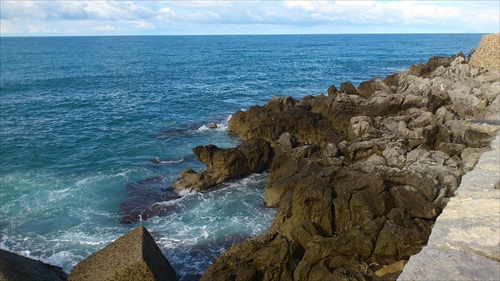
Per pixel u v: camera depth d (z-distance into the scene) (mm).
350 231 14773
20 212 20875
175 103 47719
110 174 25828
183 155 29406
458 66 39906
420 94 32750
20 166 27078
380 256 14320
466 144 22453
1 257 12789
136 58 116438
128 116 41094
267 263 13945
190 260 16750
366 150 22172
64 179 25016
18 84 61750
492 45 39844
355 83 63375
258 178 24469
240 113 33812
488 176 8289
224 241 18109
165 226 19422
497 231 6199
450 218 6852
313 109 33531
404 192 17234
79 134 34688
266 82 64625
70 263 16625
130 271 13188
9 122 38281
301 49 157500
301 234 15188
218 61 105438
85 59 111750
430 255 5828
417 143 22703
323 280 13320
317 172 20328
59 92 55188
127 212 20875
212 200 21859
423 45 178375
